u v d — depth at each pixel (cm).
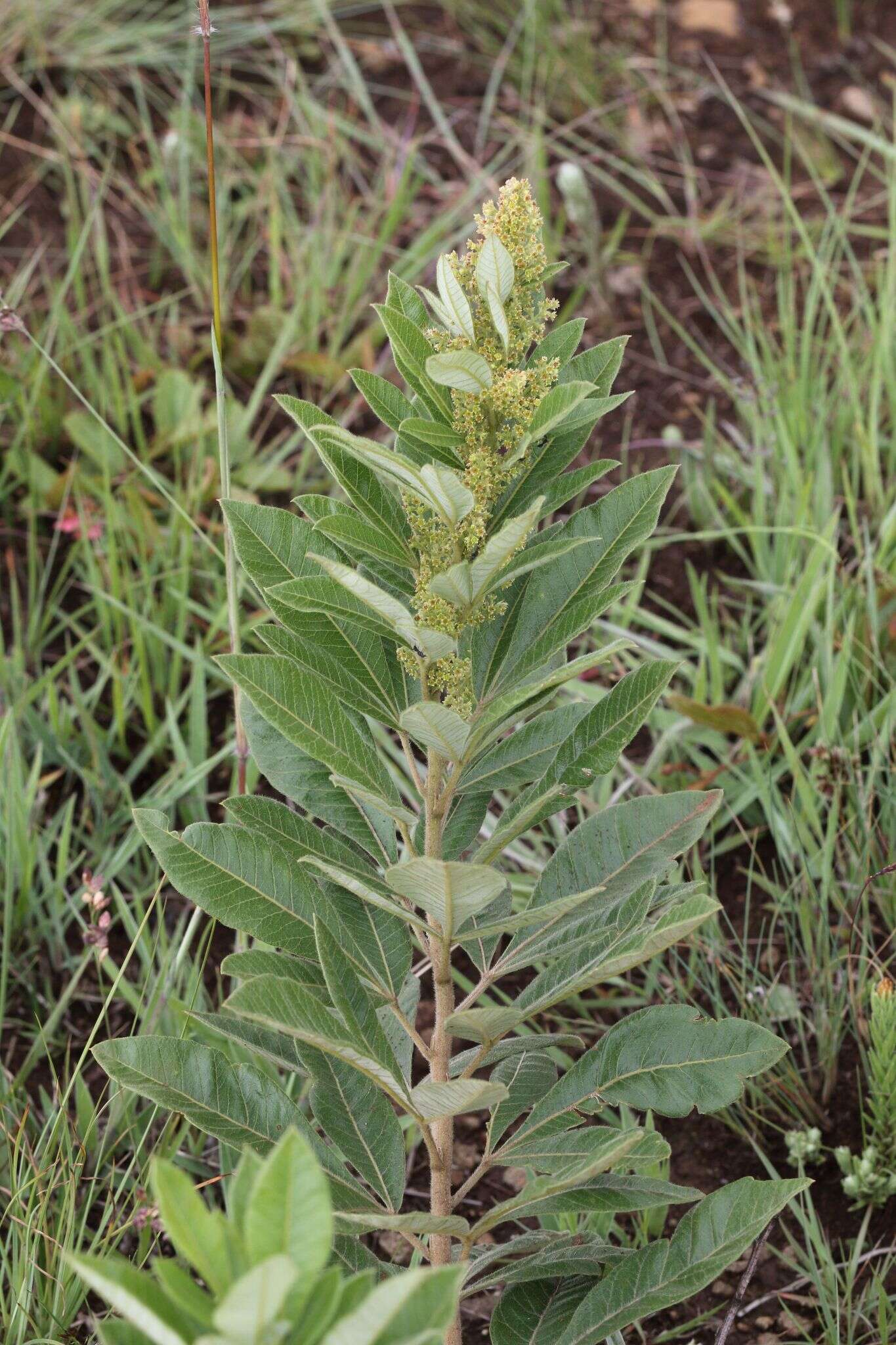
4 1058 117
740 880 125
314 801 95
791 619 129
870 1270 108
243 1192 78
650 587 147
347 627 92
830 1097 115
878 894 119
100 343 167
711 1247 92
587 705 96
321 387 164
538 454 91
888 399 156
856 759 121
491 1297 109
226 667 88
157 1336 75
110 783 128
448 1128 95
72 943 122
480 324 88
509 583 90
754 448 146
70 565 148
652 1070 93
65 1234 104
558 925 95
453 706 89
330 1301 76
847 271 181
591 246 169
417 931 99
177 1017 113
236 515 92
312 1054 96
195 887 92
